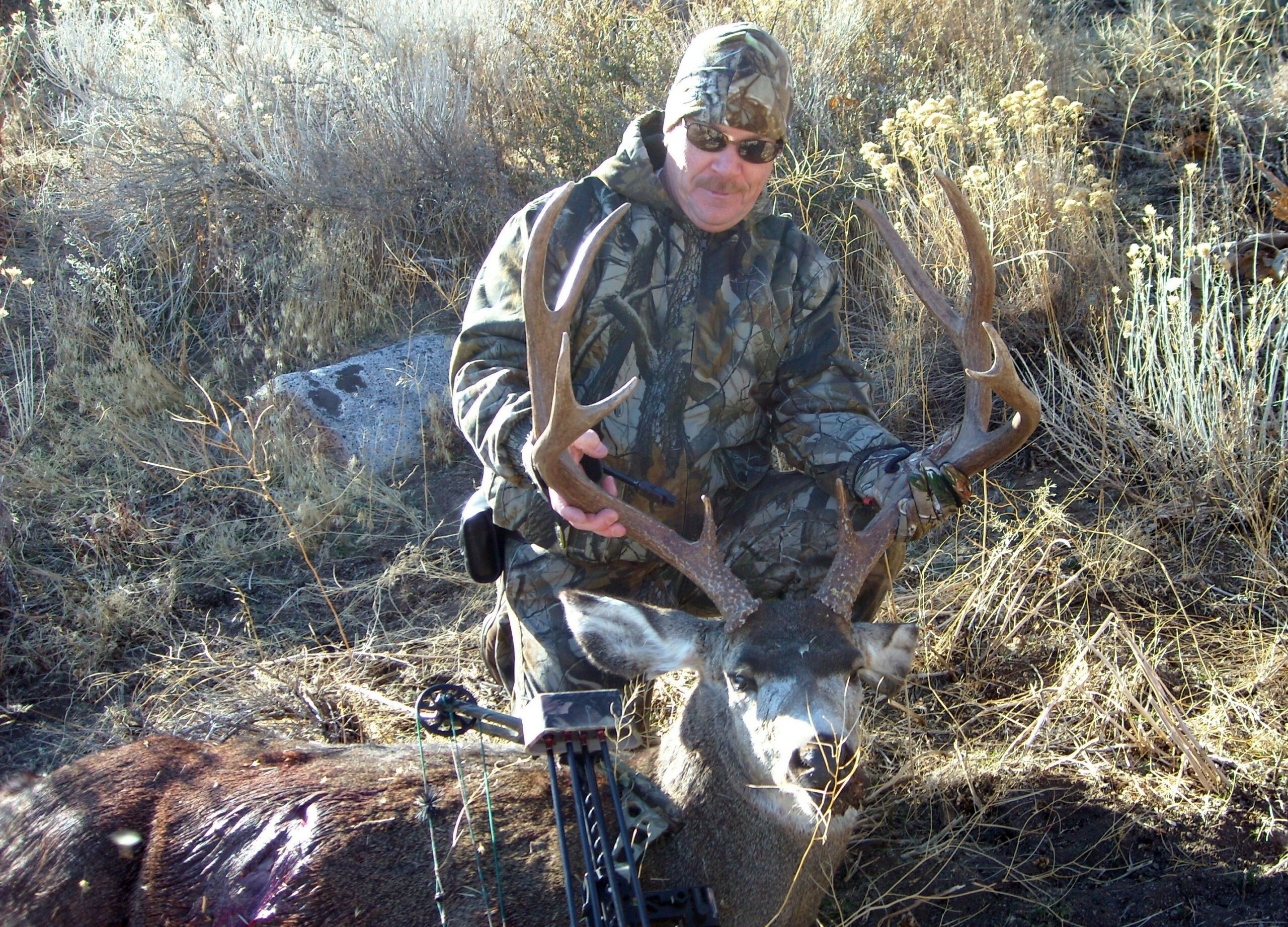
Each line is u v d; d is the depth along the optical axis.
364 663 2.58
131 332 3.56
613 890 1.54
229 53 4.25
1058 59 4.04
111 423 3.22
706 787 1.85
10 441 3.24
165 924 1.80
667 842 1.86
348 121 3.87
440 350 3.41
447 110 3.77
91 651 2.61
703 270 2.14
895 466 2.01
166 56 4.30
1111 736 2.25
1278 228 3.38
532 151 3.73
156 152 3.90
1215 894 1.97
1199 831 2.06
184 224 3.81
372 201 3.60
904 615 2.53
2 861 1.87
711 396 2.15
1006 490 2.88
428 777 1.89
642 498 2.15
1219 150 3.51
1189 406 2.81
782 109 2.06
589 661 2.11
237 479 3.12
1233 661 2.38
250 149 3.84
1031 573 2.53
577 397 2.14
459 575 2.83
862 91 3.83
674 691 2.39
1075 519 2.75
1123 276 3.14
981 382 1.98
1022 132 3.38
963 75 3.86
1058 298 3.15
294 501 3.00
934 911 2.01
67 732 2.45
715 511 2.22
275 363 3.48
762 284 2.17
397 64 3.98
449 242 3.69
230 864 1.80
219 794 1.88
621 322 2.11
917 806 2.19
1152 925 1.95
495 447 1.93
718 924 1.64
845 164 3.56
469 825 1.79
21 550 2.86
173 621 2.75
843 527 1.89
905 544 2.21
